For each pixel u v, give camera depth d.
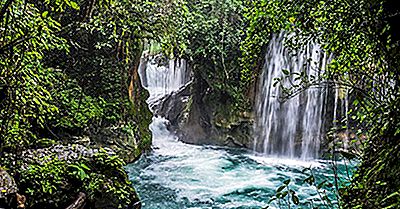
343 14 3.06
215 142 12.29
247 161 10.05
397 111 2.87
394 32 2.89
